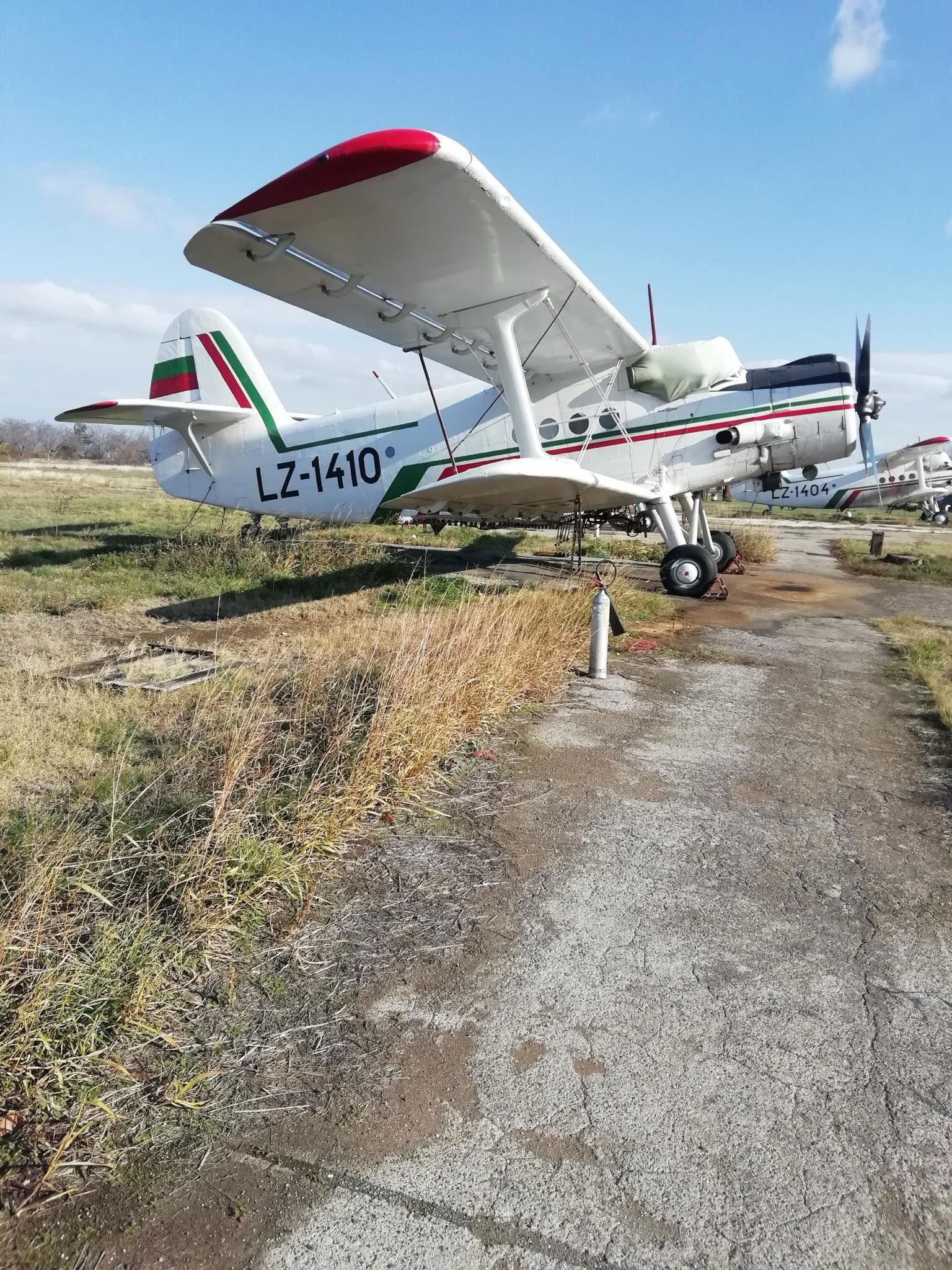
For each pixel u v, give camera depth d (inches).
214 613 323.0
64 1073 79.3
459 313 324.2
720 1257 65.6
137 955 96.1
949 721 216.1
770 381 392.8
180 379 495.2
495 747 188.1
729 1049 91.1
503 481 311.6
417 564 469.4
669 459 402.9
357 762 148.8
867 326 439.2
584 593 347.3
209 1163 73.2
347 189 215.0
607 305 330.3
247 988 98.3
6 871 112.0
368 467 455.8
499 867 131.7
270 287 280.5
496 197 228.8
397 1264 63.8
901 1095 85.0
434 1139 76.8
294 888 118.0
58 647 254.5
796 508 1274.6
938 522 1277.1
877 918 121.5
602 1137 77.8
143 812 132.6
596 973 104.5
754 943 113.1
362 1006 96.1
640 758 186.7
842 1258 66.1
